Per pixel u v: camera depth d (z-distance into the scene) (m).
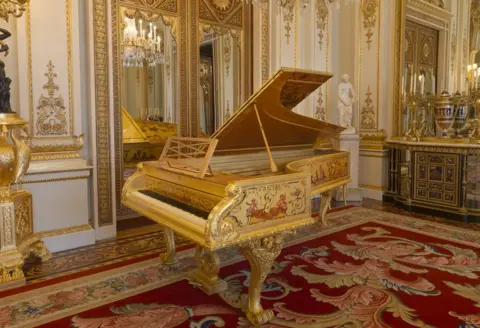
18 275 3.05
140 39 4.92
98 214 4.18
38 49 3.69
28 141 3.65
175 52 5.20
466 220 4.87
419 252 3.68
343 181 4.26
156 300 2.75
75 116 3.94
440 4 5.64
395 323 2.38
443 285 2.93
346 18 6.64
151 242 4.09
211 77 5.56
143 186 3.17
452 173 5.03
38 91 3.71
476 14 5.29
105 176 4.22
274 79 2.54
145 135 5.08
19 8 3.24
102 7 4.11
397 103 6.18
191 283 3.03
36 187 3.71
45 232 3.77
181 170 2.76
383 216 5.09
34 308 2.63
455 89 5.60
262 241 2.38
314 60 6.41
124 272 3.27
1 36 3.16
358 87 6.54
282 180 2.37
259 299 2.48
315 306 2.62
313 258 3.54
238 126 3.07
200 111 5.48
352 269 3.27
